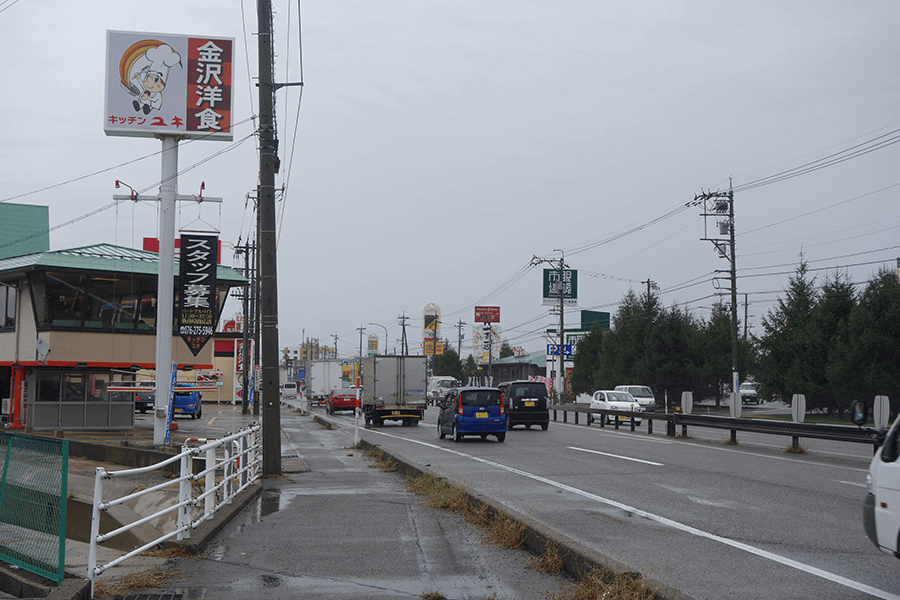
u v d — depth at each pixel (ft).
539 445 76.95
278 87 52.54
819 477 48.57
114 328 104.47
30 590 22.08
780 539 29.25
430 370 406.21
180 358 106.63
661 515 34.71
